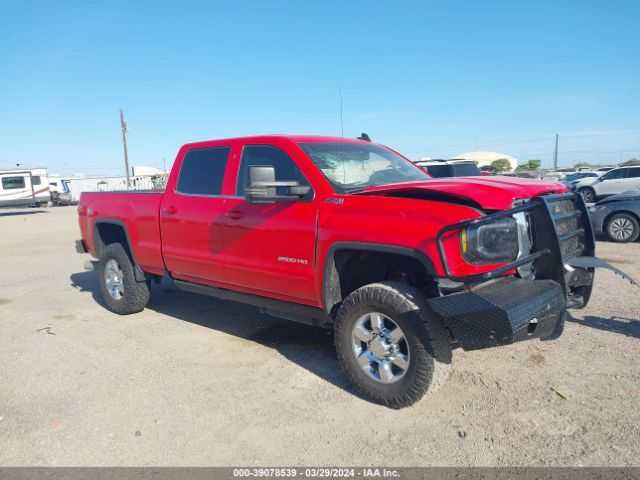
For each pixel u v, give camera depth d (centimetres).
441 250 337
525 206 355
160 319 623
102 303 716
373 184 446
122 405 397
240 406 390
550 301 341
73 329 591
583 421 346
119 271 646
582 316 560
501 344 327
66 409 393
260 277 458
